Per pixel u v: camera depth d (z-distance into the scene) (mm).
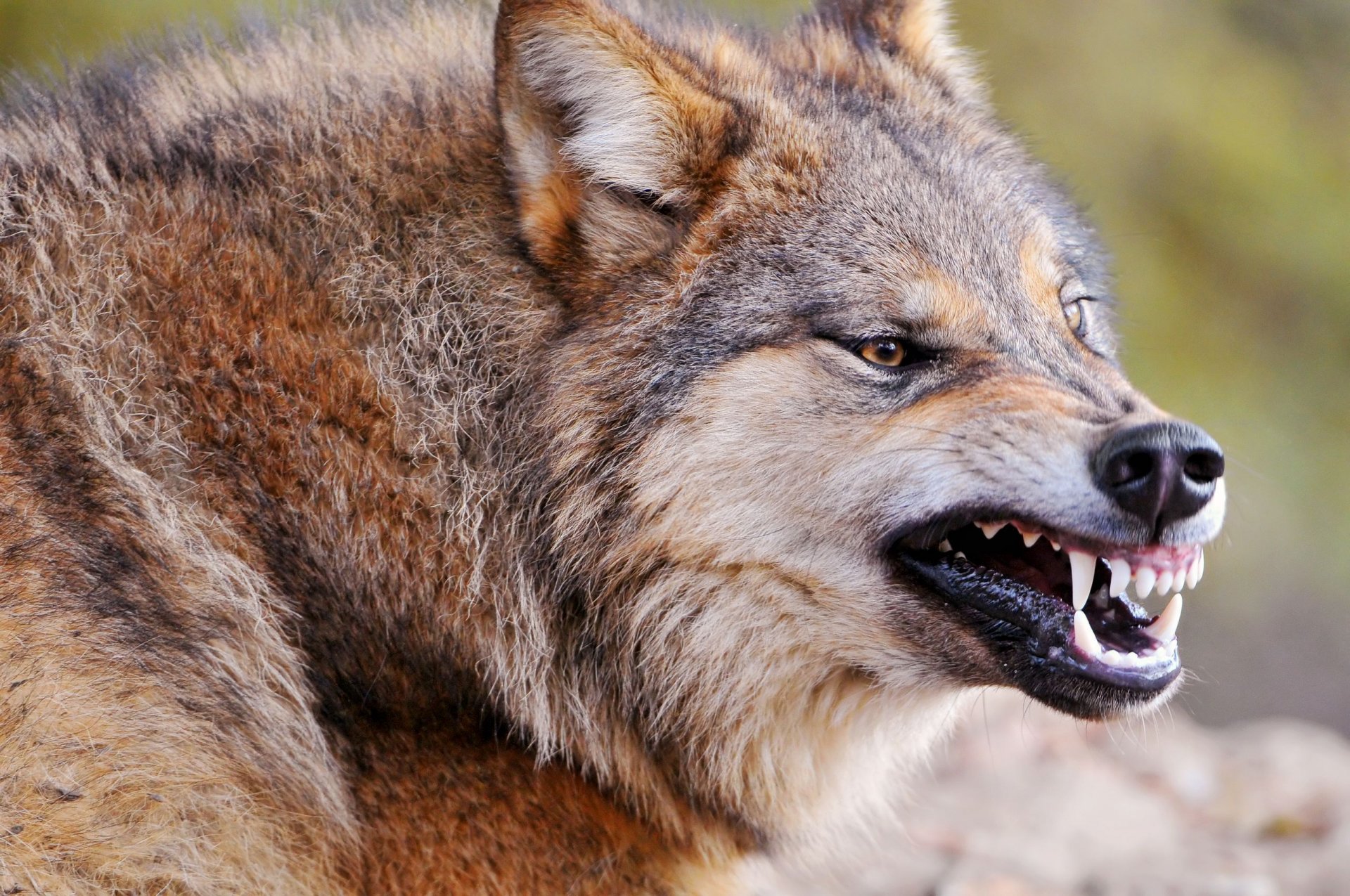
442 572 8641
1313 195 28312
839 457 8742
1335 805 13438
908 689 9422
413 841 8531
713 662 9062
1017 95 26906
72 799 7695
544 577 8891
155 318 8414
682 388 8766
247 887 8188
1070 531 8398
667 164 8930
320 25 9906
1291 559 27484
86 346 8305
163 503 8156
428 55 9750
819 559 8891
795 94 9625
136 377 8320
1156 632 8812
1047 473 8398
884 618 9008
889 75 10641
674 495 8766
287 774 8305
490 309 8945
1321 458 27422
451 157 9172
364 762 8531
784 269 8930
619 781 9203
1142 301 26047
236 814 8188
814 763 9680
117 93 9312
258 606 8281
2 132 9133
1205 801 14039
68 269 8477
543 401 8820
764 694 9227
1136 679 8539
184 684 8062
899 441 8695
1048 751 14766
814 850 10344
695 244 8977
